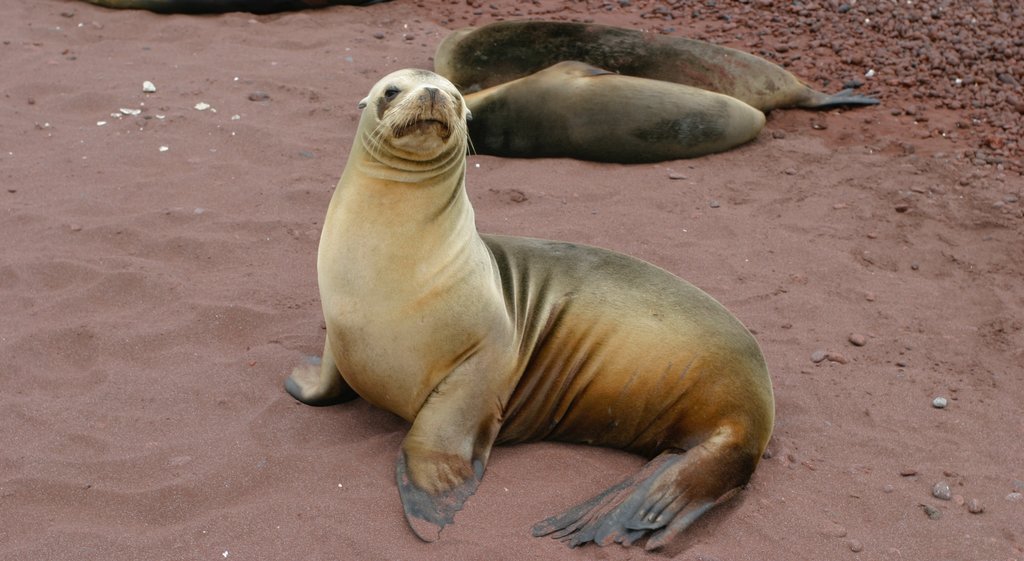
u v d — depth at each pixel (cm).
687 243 703
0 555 386
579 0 1233
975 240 734
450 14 1191
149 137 814
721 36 1118
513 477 448
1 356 520
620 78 862
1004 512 446
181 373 518
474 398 446
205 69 962
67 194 716
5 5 1108
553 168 834
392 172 429
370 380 455
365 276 431
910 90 991
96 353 534
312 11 1170
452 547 399
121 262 621
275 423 480
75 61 968
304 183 754
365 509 420
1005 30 1083
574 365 469
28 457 442
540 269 483
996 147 877
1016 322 623
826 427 507
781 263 684
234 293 599
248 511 414
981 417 523
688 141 852
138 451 452
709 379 457
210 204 714
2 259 620
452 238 437
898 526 435
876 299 646
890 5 1149
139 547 393
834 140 904
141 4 1115
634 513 413
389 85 432
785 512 437
